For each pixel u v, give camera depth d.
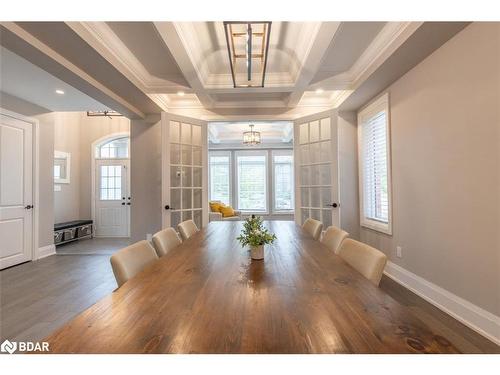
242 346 0.71
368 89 3.28
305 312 0.88
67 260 4.14
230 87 3.32
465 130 2.08
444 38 2.20
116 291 1.07
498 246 1.83
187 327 0.80
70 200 6.05
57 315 2.33
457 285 2.20
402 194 2.96
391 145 3.16
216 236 2.27
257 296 1.01
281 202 8.40
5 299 2.67
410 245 2.84
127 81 2.97
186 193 4.11
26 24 1.95
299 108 4.27
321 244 1.91
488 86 1.88
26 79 3.24
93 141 6.37
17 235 3.86
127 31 2.38
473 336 1.94
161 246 1.91
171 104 4.29
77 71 2.62
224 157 8.49
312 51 2.42
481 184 1.95
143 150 4.34
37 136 4.18
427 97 2.51
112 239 5.99
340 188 4.16
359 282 1.15
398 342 0.71
